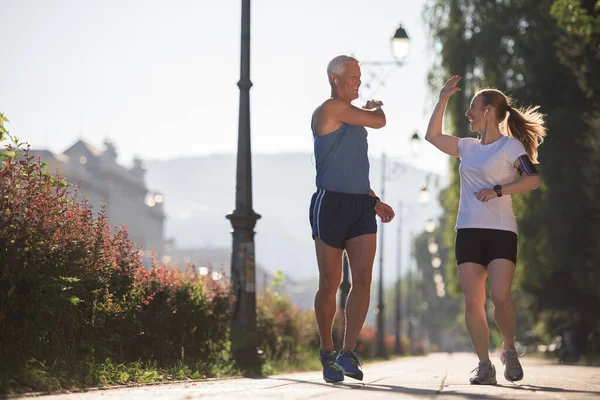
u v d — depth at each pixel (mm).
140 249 16781
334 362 11438
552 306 60281
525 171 11156
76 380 11414
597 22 26766
